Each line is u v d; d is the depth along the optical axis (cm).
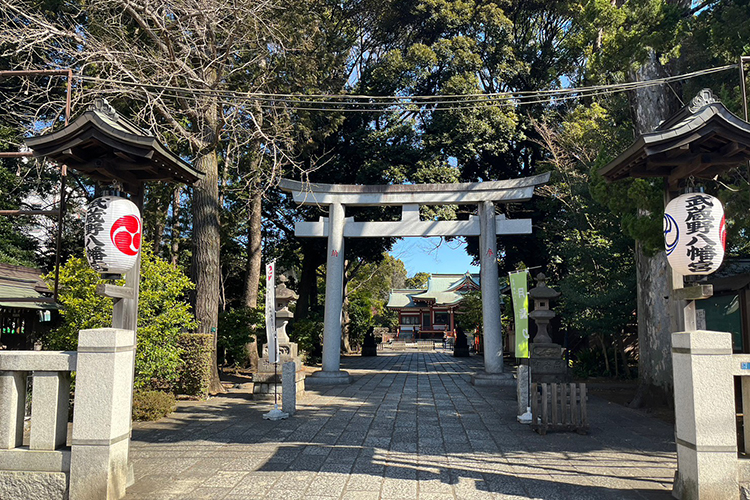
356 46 2452
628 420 895
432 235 1491
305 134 1753
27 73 686
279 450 657
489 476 549
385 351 3934
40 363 481
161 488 504
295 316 2511
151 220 1827
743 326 1062
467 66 2067
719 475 436
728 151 473
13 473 465
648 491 500
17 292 1109
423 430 786
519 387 877
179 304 1041
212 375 1213
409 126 2078
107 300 905
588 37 998
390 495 487
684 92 1067
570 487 512
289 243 2469
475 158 2280
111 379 465
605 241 1484
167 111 1144
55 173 1605
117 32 1171
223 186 1870
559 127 2161
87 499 454
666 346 1026
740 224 805
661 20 908
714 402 444
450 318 5431
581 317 1498
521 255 2392
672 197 534
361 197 1498
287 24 1437
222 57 1114
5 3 999
